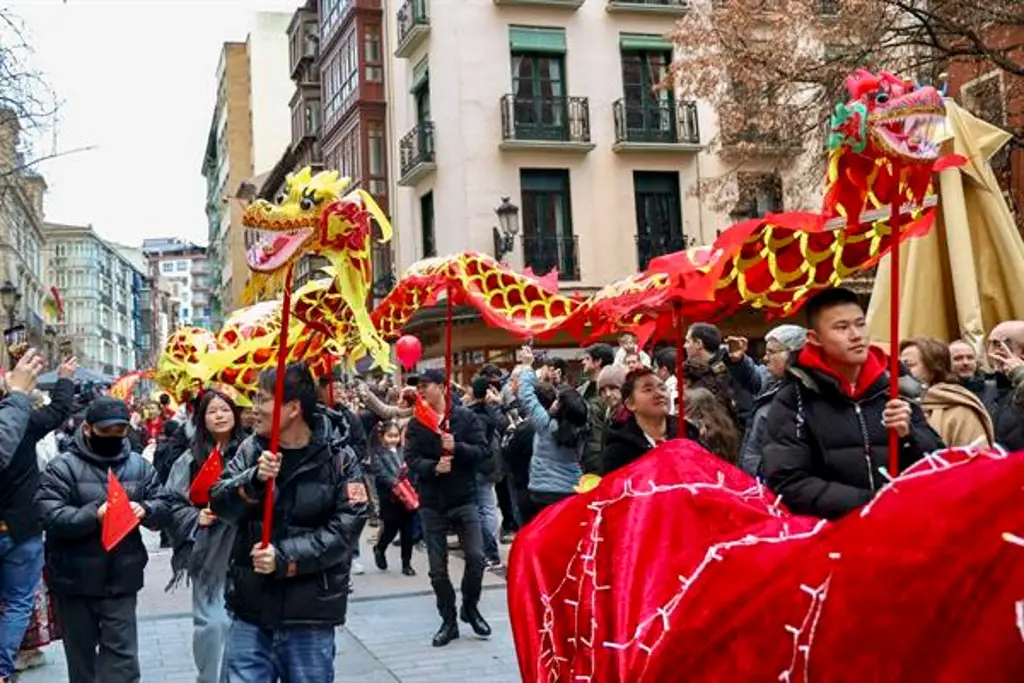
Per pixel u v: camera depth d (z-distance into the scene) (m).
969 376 5.87
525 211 25.50
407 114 28.64
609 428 5.69
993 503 2.57
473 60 25.31
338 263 4.57
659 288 4.80
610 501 3.85
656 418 5.47
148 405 26.84
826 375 3.90
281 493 4.46
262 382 4.57
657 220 26.42
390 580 10.83
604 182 25.95
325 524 4.52
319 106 38.59
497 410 11.02
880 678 2.74
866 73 3.66
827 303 3.88
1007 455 2.66
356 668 7.18
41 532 6.28
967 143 6.50
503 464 11.35
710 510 3.60
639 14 26.47
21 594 6.25
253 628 4.47
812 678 2.89
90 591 5.54
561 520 4.15
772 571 3.11
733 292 4.70
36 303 38.34
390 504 11.19
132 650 5.65
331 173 4.57
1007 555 2.52
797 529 3.33
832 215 3.75
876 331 6.72
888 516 2.79
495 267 7.34
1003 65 13.88
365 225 4.59
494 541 10.75
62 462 5.66
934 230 6.66
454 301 8.46
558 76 26.05
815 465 3.93
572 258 25.48
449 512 7.93
